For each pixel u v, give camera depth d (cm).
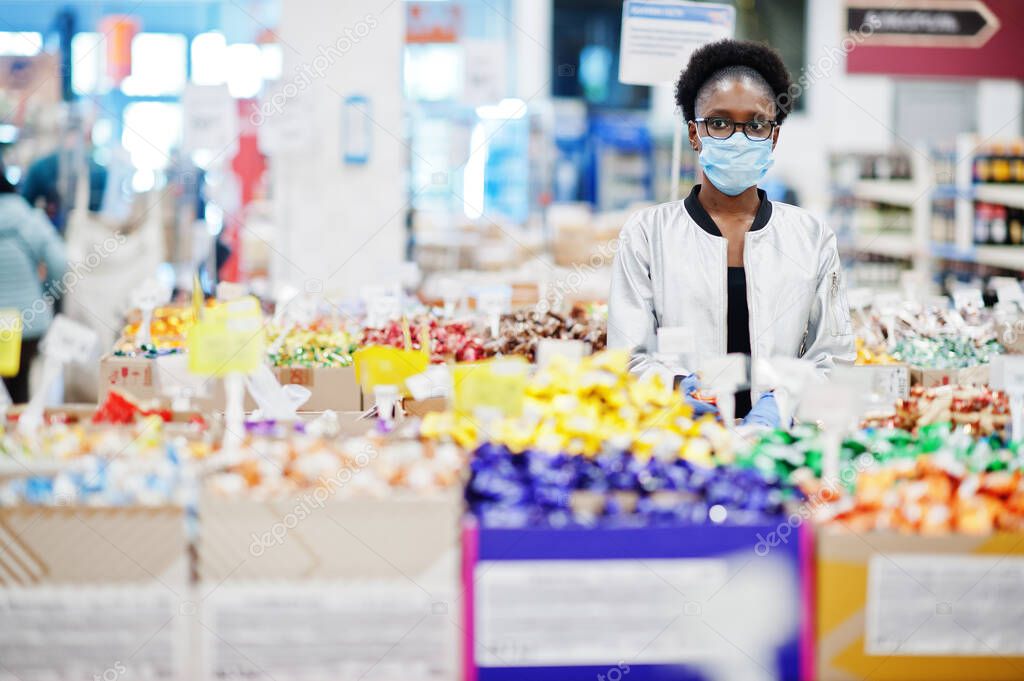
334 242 616
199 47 665
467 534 167
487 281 515
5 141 580
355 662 168
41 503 169
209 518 168
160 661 168
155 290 392
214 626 168
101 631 168
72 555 168
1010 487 180
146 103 650
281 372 352
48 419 246
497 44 566
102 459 188
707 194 280
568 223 651
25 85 609
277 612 169
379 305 411
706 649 169
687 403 249
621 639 169
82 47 653
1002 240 584
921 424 252
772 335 272
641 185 696
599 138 696
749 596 169
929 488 181
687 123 284
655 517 175
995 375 254
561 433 208
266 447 199
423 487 179
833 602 168
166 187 595
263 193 631
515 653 168
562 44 717
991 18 659
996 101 686
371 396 351
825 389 197
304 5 599
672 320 276
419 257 630
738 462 204
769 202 283
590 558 168
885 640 168
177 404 261
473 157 684
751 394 272
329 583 168
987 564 168
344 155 609
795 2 679
